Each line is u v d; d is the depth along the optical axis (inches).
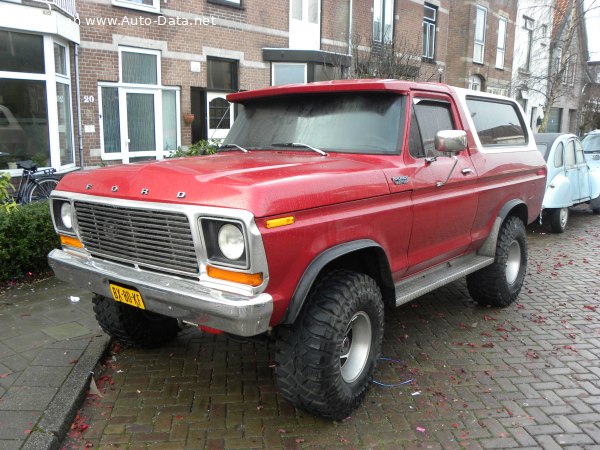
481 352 168.9
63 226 141.9
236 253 103.9
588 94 1016.9
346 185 123.0
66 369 144.8
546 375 153.8
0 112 368.2
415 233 148.6
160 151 482.6
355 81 155.4
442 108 170.1
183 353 165.9
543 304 215.5
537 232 377.4
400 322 194.1
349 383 127.6
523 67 1022.4
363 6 644.1
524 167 208.7
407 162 145.8
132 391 142.1
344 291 121.1
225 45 508.4
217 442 120.0
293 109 164.7
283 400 138.5
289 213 107.6
